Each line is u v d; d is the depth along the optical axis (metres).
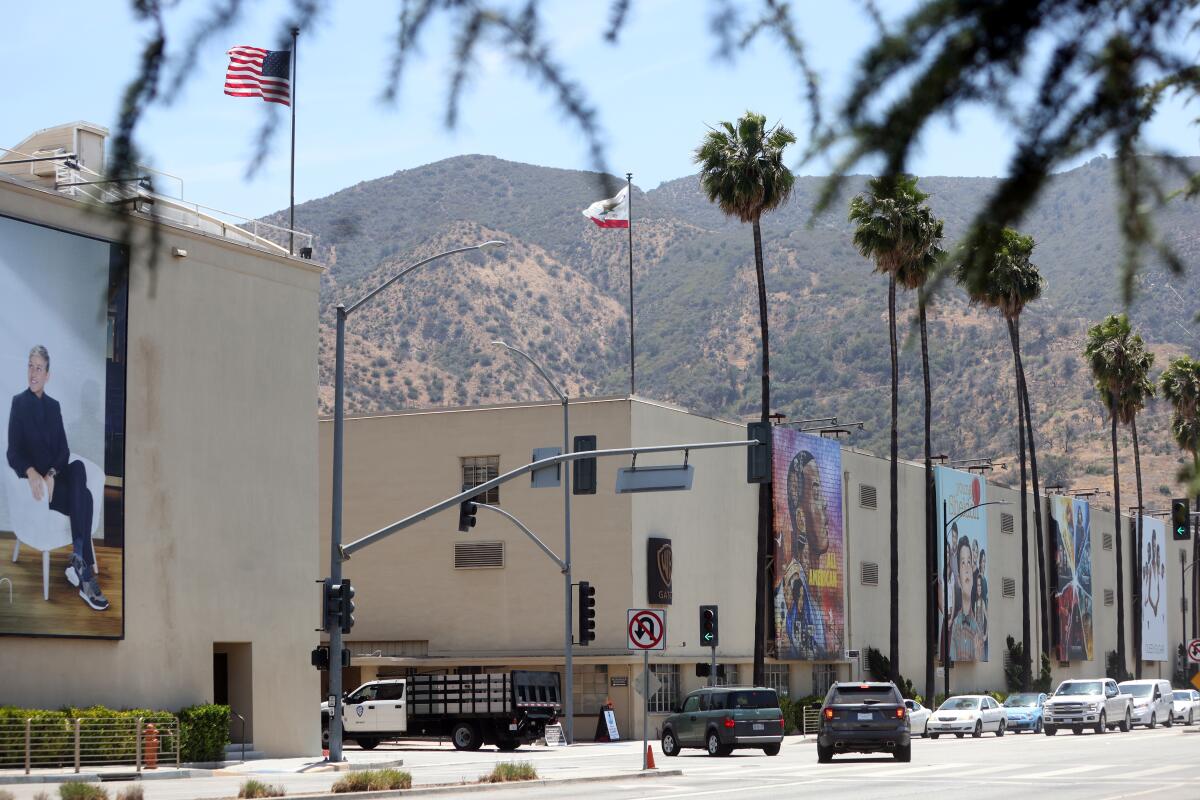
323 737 61.97
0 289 42.75
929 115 3.10
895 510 81.69
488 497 75.25
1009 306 97.88
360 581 77.31
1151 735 70.88
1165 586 148.75
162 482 48.38
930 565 88.62
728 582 78.62
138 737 41.19
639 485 39.53
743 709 52.66
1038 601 118.19
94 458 45.59
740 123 67.81
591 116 3.42
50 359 44.19
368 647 76.69
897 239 76.25
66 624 44.06
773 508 79.12
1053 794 31.42
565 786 35.91
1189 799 29.61
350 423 78.62
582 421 73.19
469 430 75.94
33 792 34.09
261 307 53.50
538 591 73.19
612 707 69.69
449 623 75.00
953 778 37.56
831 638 84.00
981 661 105.62
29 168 48.31
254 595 52.06
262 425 53.09
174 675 48.12
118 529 46.31
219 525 50.72
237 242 52.53
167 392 48.84
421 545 76.19
